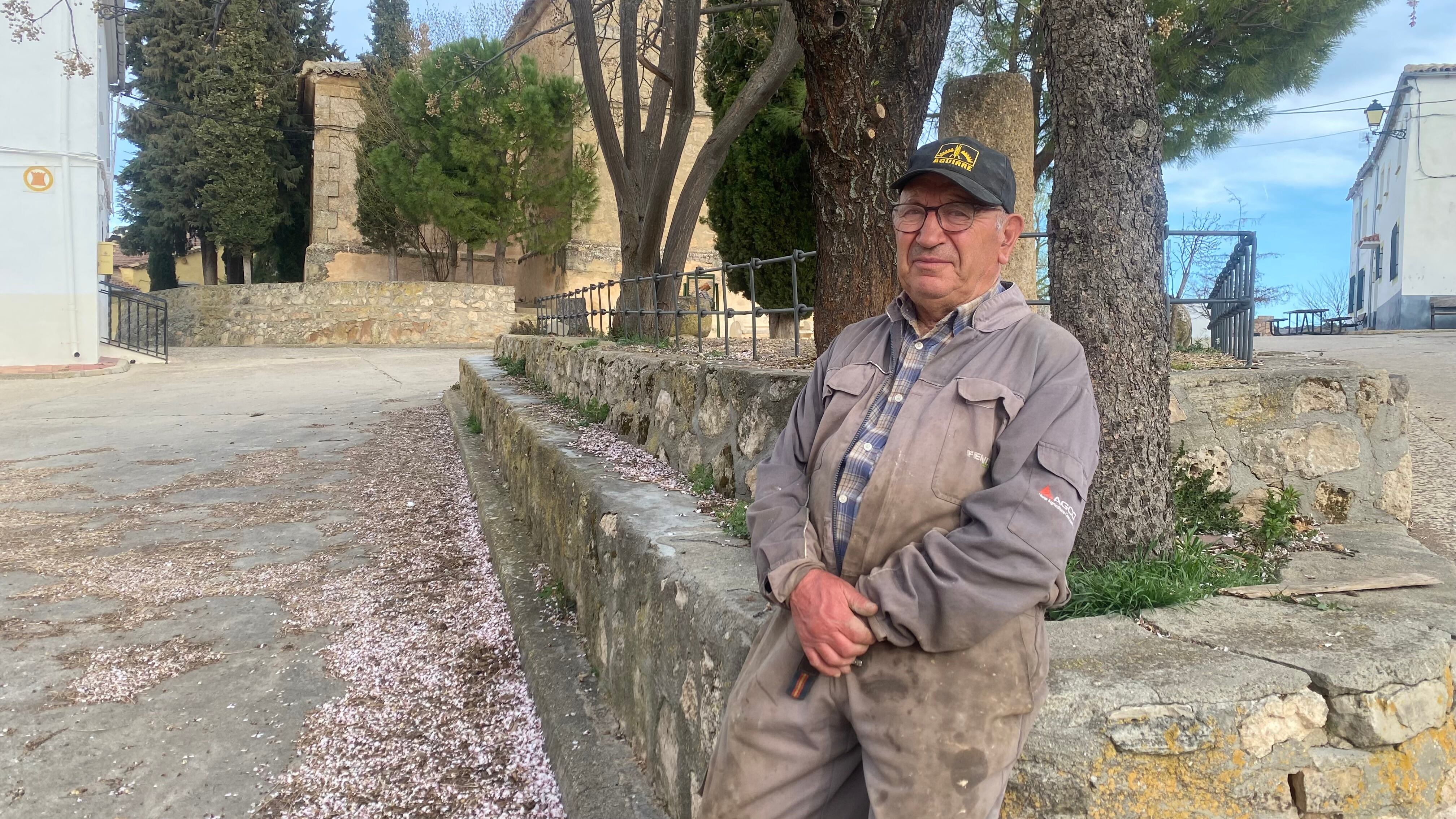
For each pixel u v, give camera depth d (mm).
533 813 2885
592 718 3277
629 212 9625
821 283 4832
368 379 14719
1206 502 3344
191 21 22469
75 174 15242
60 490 7398
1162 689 1733
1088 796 1682
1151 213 2572
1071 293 2607
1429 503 4363
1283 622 2113
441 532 6262
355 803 2945
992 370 1598
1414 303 23609
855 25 4344
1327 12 8508
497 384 9031
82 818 2855
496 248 23578
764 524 1714
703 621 2387
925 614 1426
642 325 8945
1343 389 3605
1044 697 1541
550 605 4398
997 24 8195
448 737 3383
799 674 1602
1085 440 1520
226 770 3150
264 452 8961
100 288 16953
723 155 9070
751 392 3750
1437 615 2160
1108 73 2512
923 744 1434
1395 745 1820
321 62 23094
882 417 1666
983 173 1668
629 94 9453
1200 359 4625
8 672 3895
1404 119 23578
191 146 22516
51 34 14766
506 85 18453
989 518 1438
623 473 4348
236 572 5340
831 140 4570
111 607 4734
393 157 18766
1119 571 2391
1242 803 1739
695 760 2410
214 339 21141
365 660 4078
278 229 24812
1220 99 9211
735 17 9625
